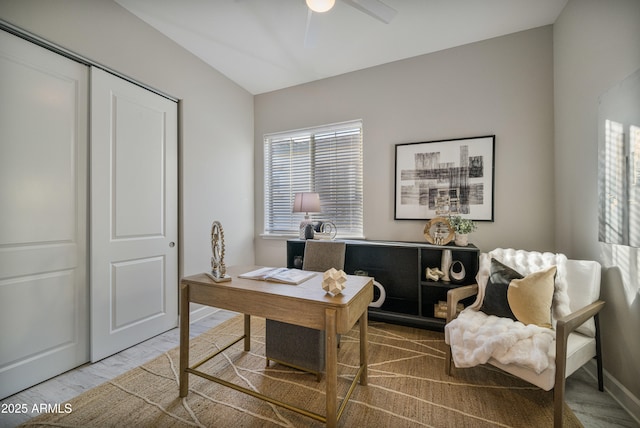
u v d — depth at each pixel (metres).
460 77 2.67
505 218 2.52
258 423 1.43
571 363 1.41
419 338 2.39
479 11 2.20
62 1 1.81
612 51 1.62
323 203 3.35
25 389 1.69
